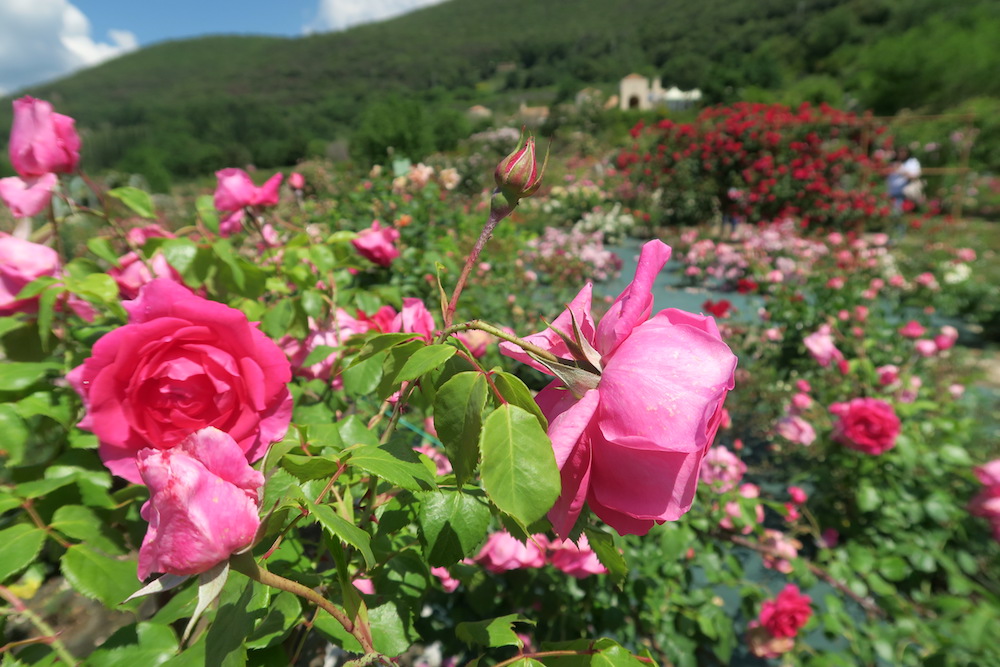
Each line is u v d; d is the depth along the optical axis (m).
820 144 11.10
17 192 1.14
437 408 0.64
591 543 0.74
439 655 1.78
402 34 192.00
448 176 6.58
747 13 116.12
